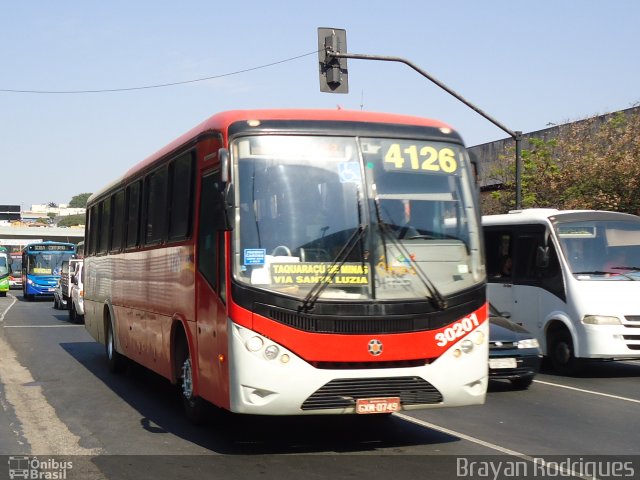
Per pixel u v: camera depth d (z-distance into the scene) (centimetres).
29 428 921
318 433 884
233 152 755
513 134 1998
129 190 1289
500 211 3011
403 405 736
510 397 1145
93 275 1636
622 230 1442
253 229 737
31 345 1936
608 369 1509
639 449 802
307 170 761
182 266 924
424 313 746
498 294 1585
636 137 2480
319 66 1725
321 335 716
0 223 12369
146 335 1127
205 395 829
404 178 782
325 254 738
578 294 1377
